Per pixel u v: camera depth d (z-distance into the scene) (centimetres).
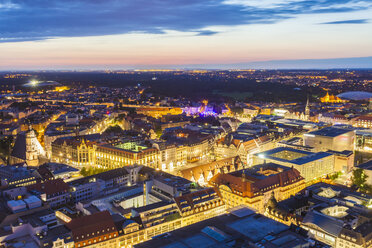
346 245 19200
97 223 19538
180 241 17162
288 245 16288
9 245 18638
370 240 18975
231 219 19625
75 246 18500
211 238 17388
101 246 19238
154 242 17162
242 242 16988
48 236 18650
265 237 17138
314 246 16862
